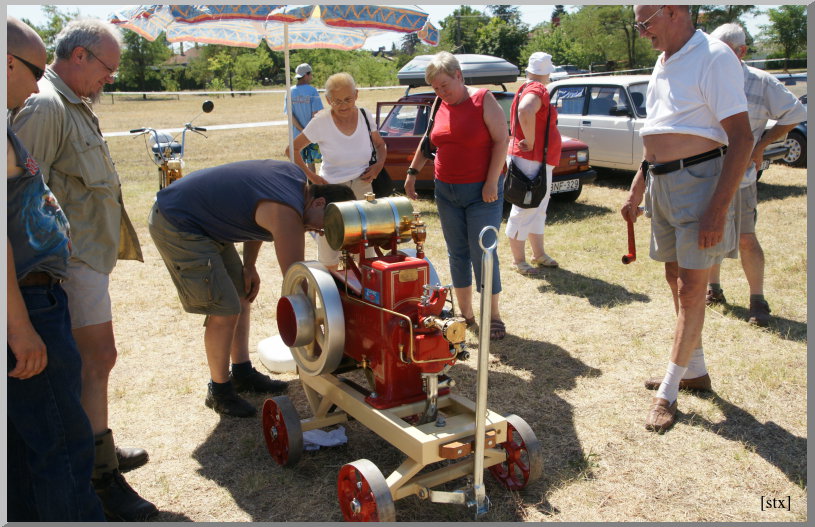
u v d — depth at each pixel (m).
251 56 53.44
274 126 22.72
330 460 3.23
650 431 3.42
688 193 3.33
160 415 3.68
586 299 5.41
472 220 4.44
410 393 2.86
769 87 4.38
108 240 2.77
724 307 5.04
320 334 3.08
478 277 4.50
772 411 3.56
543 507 2.82
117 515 2.76
